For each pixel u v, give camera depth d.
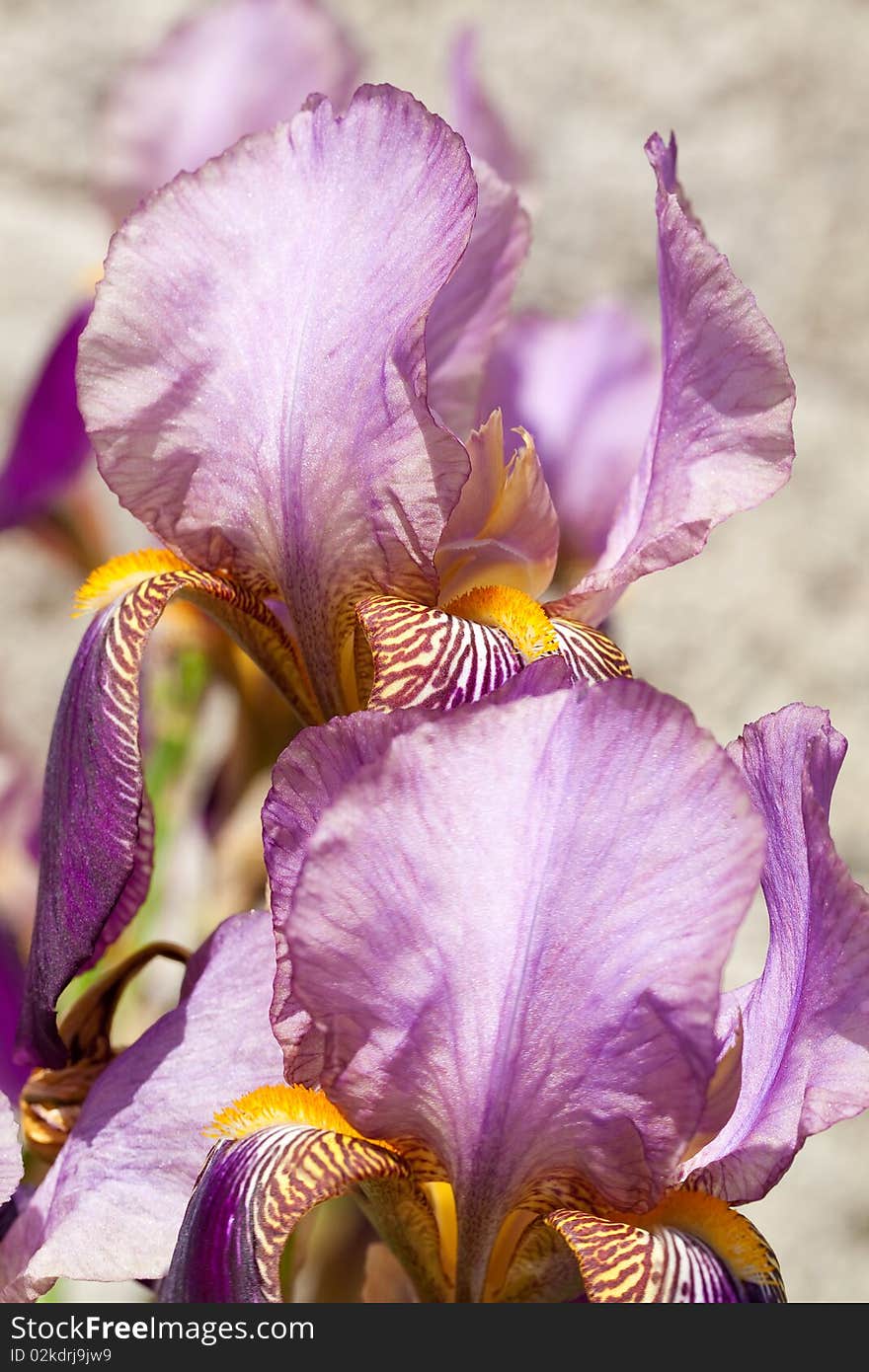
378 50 0.76
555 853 0.36
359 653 0.39
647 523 0.40
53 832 0.40
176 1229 0.39
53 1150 0.42
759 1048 0.38
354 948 0.36
